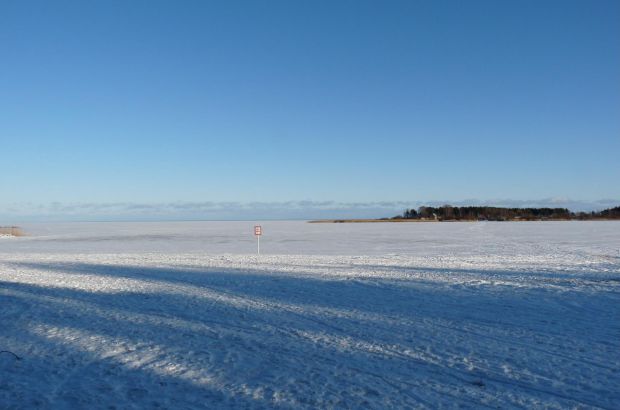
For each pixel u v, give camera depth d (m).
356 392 5.57
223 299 11.64
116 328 8.77
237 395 5.53
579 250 27.36
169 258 23.42
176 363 6.71
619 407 5.11
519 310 10.02
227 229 73.06
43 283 14.73
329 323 8.98
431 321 9.05
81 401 5.41
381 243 35.94
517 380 5.90
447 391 5.58
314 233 54.59
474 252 26.66
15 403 5.37
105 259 23.23
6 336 8.23
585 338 7.76
